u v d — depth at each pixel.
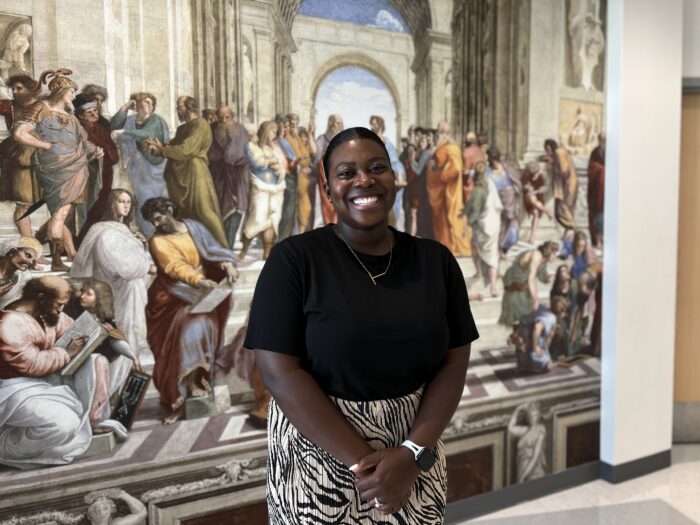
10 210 2.15
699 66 3.99
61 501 2.29
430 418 1.44
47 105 2.19
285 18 2.67
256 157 2.64
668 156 3.67
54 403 2.25
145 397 2.43
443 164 3.12
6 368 2.17
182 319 2.50
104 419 2.35
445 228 3.15
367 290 1.41
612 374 3.63
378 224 1.44
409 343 1.40
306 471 1.42
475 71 3.17
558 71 3.42
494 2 3.20
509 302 3.38
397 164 2.99
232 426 2.63
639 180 3.58
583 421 3.68
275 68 2.66
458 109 3.14
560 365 3.57
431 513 1.48
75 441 2.30
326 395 1.41
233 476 2.64
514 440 3.44
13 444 2.19
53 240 2.22
